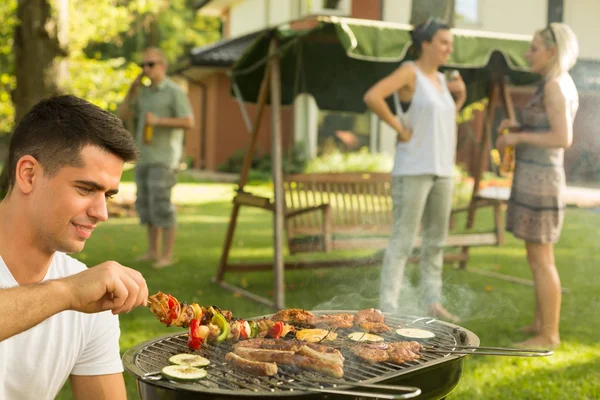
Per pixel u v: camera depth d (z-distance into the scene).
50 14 11.97
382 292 4.83
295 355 1.88
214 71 20.80
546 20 18.03
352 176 6.76
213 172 21.00
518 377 3.88
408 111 4.81
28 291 1.40
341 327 2.29
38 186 1.64
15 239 1.71
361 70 6.89
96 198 1.67
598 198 13.18
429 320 2.48
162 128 6.88
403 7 17.70
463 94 6.02
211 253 8.11
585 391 3.68
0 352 1.76
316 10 18.16
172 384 1.74
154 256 7.41
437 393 2.01
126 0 19.91
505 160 4.62
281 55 5.68
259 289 6.24
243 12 23.14
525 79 6.88
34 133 1.63
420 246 5.53
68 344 1.90
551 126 4.30
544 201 4.39
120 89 14.98
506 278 6.66
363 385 1.73
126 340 4.58
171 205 7.06
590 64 14.53
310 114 18.84
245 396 1.65
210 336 2.08
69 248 1.70
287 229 6.17
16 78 12.17
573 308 5.54
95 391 2.05
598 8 18.08
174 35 32.81
